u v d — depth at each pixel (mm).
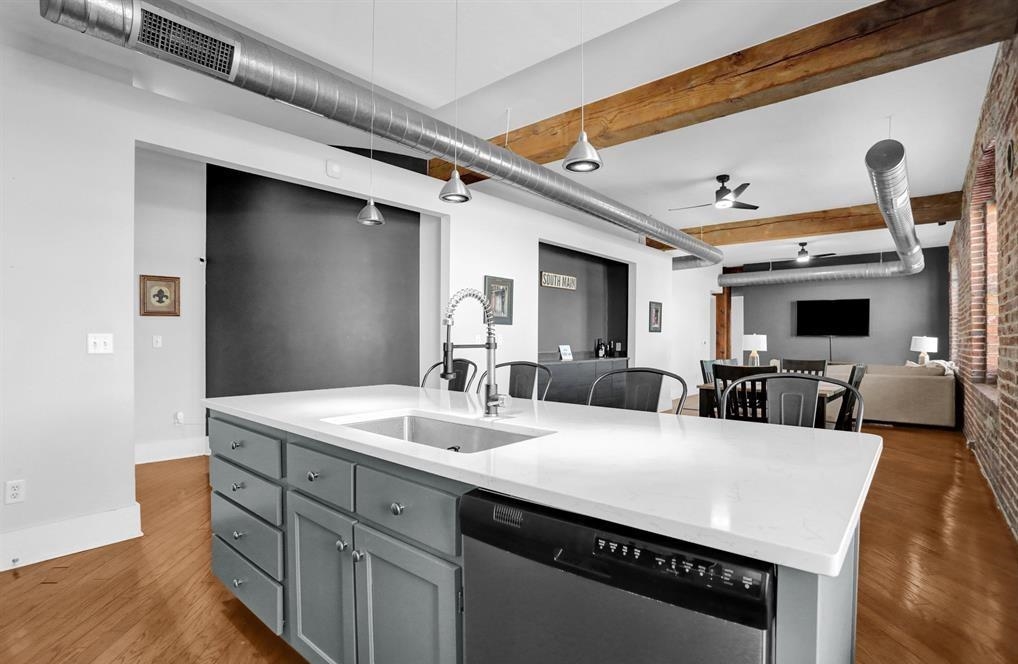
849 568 1242
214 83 3418
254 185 4559
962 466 4371
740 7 2605
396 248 5012
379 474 1348
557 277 6863
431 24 2529
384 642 1332
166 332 4477
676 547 816
